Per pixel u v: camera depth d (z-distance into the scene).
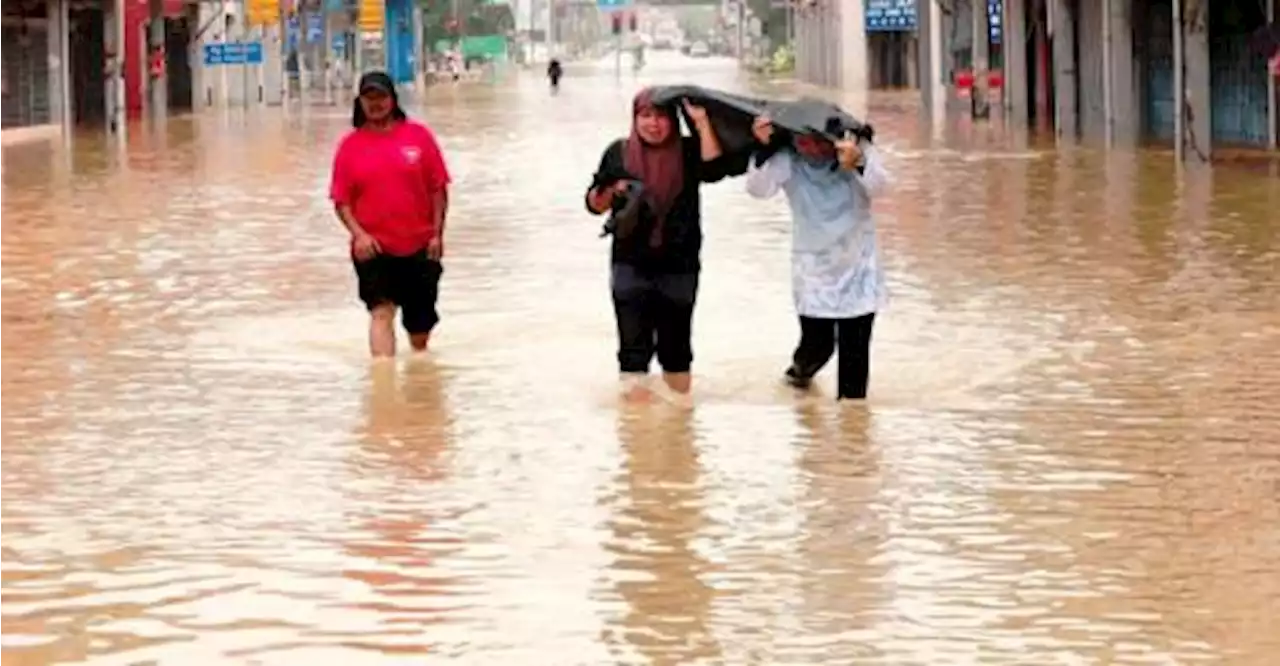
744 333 21.81
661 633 11.14
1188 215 34.28
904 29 130.12
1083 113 71.50
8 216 37.06
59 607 11.77
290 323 22.98
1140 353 20.28
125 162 55.53
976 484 14.66
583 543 13.09
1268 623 11.16
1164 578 12.11
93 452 16.06
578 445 16.17
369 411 17.70
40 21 78.62
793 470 15.17
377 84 19.84
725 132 17.58
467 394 18.50
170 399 18.36
